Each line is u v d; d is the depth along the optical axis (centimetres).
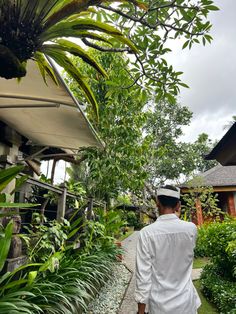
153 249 183
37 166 585
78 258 375
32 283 219
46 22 129
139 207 979
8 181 183
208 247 527
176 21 241
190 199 1126
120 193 823
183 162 1409
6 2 119
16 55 127
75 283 283
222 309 340
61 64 170
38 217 323
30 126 409
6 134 415
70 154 568
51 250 302
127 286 497
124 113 582
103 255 479
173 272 180
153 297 176
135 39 249
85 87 191
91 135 400
